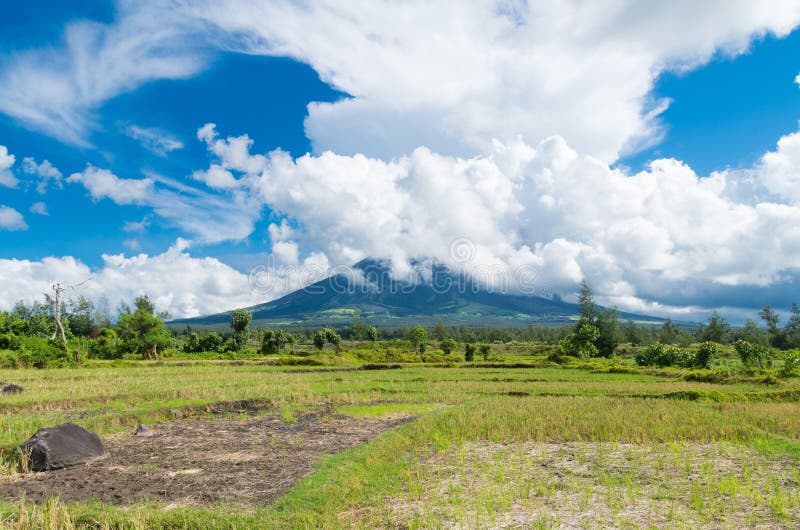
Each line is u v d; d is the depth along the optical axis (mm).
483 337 146000
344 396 27453
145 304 88062
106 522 9242
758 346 51406
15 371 40500
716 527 9070
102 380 33000
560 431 17766
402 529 9234
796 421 18625
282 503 10398
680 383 33656
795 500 10422
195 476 12742
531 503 10547
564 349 74438
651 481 11984
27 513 9398
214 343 81625
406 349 96625
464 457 14586
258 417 21984
